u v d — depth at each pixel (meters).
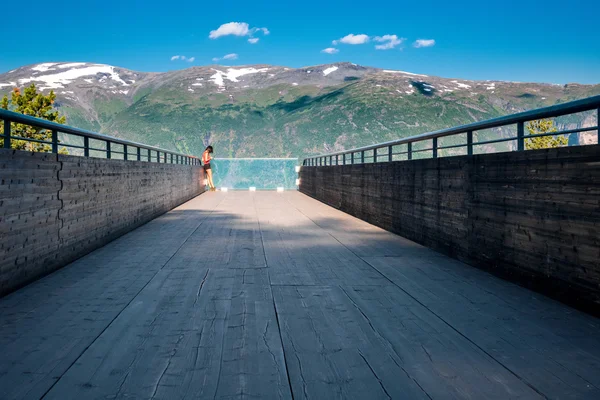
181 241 5.70
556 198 2.94
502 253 3.65
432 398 1.69
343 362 2.03
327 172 12.06
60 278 3.71
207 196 16.02
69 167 4.29
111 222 5.70
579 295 2.76
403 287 3.42
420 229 5.46
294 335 2.38
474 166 4.07
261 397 1.70
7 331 2.43
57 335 2.37
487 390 1.75
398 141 6.22
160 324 2.56
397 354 2.12
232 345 2.23
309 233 6.46
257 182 20.83
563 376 1.88
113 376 1.88
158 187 8.86
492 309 2.84
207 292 3.28
